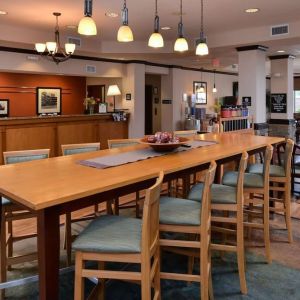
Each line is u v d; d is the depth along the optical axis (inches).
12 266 112.9
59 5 187.2
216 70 469.1
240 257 97.3
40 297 67.4
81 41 271.3
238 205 98.4
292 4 186.9
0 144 230.1
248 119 252.2
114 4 184.9
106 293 97.6
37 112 357.1
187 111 427.2
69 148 132.4
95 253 69.5
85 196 69.9
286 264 114.4
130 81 350.3
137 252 68.4
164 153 116.3
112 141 148.6
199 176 183.5
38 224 66.8
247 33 244.8
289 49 308.2
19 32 238.8
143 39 279.1
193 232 84.5
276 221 155.1
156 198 72.4
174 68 405.4
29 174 86.0
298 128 406.9
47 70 293.3
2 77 327.9
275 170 138.1
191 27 239.3
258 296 95.5
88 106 323.6
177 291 97.9
